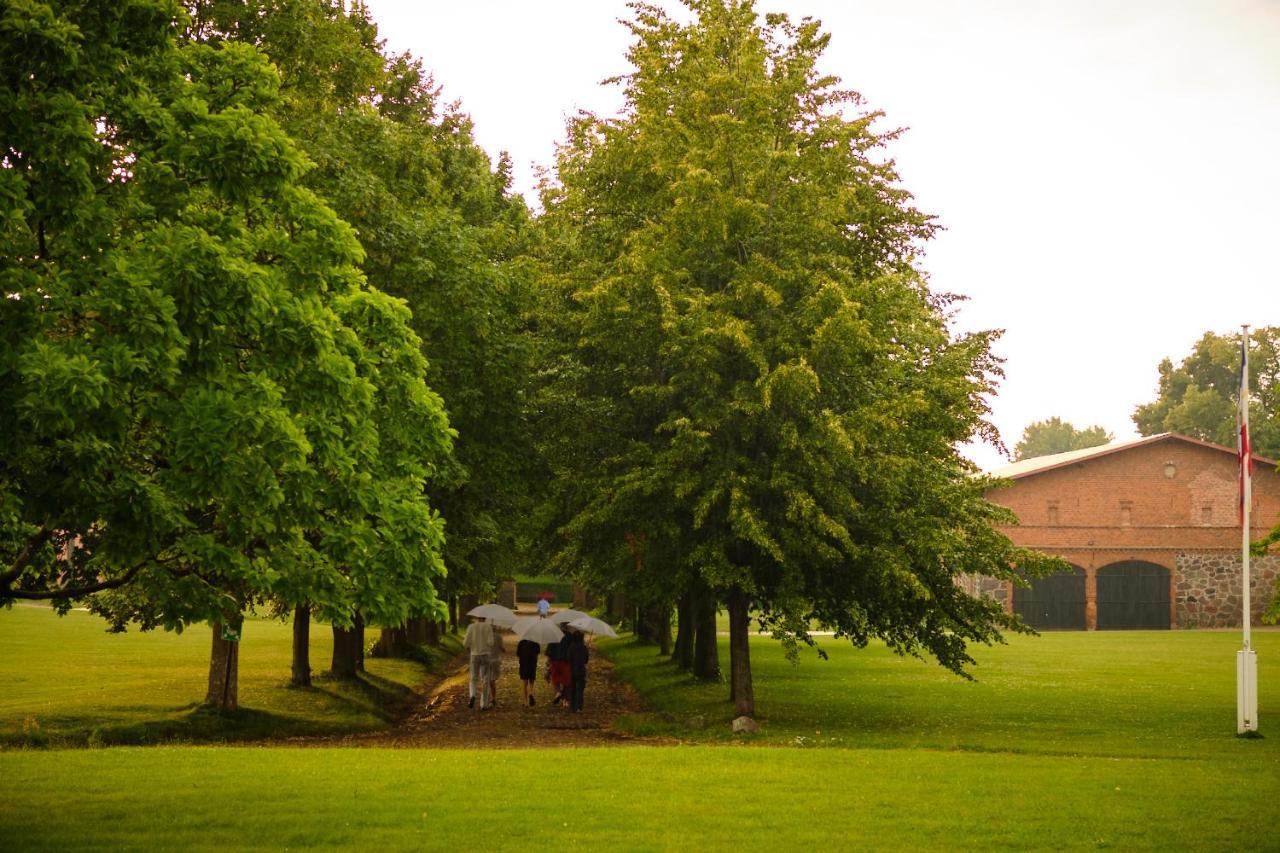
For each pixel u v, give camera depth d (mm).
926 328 22469
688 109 21938
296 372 10742
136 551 9953
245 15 20938
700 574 21000
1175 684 29594
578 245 24016
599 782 13141
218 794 12102
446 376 21750
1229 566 64062
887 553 20000
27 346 9008
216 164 10789
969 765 14883
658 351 20328
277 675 27703
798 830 10695
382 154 22484
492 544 26344
